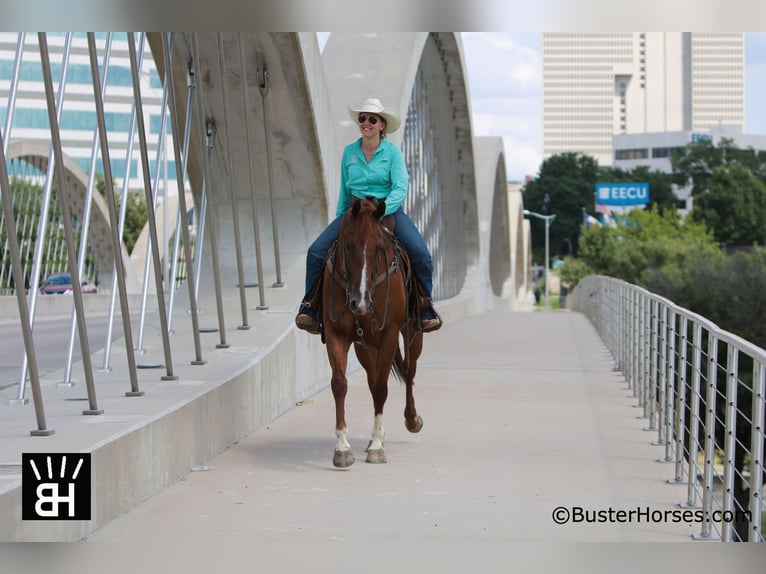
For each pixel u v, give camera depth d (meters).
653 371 13.15
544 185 150.38
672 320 11.16
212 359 12.96
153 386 11.05
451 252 45.59
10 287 49.00
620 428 13.10
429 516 8.32
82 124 94.69
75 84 94.44
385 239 10.03
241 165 17.75
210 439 10.81
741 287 50.38
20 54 10.50
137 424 8.74
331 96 22.84
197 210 18.45
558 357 23.30
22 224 51.16
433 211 40.75
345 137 20.94
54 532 7.19
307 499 8.90
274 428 12.95
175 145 12.23
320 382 16.95
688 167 146.50
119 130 96.38
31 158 47.12
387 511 8.48
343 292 9.95
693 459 8.85
